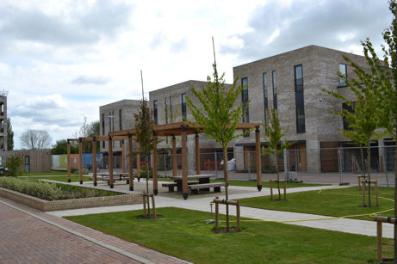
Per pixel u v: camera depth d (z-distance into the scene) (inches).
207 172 1706.4
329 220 426.9
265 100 1710.1
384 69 250.5
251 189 836.6
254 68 1756.9
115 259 295.7
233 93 433.4
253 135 1731.1
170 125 716.0
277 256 283.6
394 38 242.1
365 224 399.2
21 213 578.9
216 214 389.7
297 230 374.0
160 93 2305.6
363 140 526.3
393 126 254.8
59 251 332.2
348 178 1127.0
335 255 279.7
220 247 317.4
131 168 871.1
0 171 1549.0
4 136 3260.3
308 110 1535.4
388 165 1285.7
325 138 1525.6
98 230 412.2
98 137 1053.2
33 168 2250.2
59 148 2427.4
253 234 362.6
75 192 698.2
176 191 834.2
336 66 1581.0
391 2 244.1
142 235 375.6
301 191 751.7
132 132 864.3
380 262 256.1
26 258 316.5
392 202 562.3
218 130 425.7
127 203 634.8
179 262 279.0
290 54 1610.5
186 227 410.3
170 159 1877.5
